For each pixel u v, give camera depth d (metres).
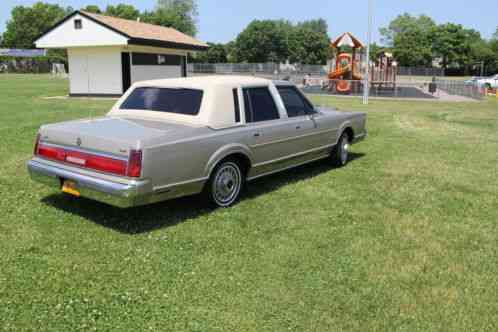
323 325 3.30
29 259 4.18
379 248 4.60
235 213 5.48
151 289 3.73
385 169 7.83
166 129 4.97
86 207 5.53
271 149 6.17
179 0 82.19
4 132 10.38
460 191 6.61
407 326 3.32
